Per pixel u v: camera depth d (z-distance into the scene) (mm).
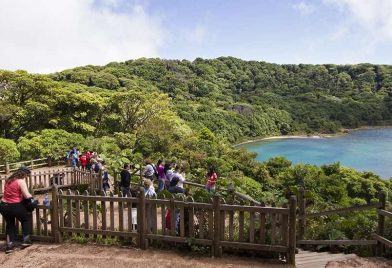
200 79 163375
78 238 7918
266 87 191250
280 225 6973
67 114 43312
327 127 135125
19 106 39969
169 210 7867
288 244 6801
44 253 7422
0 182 14180
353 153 90688
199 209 7188
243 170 40219
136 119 49000
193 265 6746
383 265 6688
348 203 34344
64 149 29125
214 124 102625
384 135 127875
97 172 16281
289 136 126062
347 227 8258
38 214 8070
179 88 139750
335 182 38781
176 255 7184
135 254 7262
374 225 8008
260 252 7117
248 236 7492
